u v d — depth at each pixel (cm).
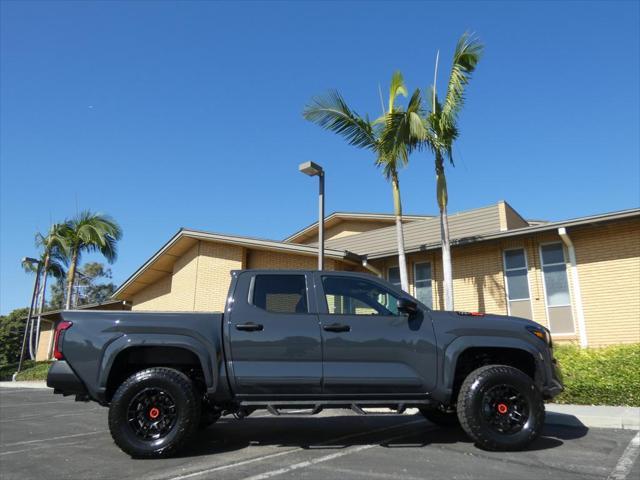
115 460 568
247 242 1753
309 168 1261
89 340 570
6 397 1561
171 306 2072
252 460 547
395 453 571
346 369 579
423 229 1733
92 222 2745
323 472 494
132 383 557
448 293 1296
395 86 1492
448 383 583
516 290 1434
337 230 2533
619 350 1048
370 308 619
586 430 704
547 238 1394
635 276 1239
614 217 1216
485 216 1587
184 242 1980
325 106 1428
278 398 579
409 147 1370
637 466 510
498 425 572
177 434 553
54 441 723
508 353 621
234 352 580
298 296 616
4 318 4997
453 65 1320
